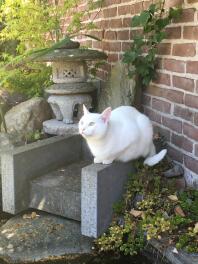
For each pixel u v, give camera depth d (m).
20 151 1.70
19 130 2.19
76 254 1.46
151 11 1.66
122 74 1.96
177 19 1.58
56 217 1.68
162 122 1.78
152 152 1.66
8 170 1.68
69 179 1.75
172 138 1.70
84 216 1.52
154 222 1.35
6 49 3.53
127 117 1.55
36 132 2.16
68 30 2.41
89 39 2.60
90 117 1.42
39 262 1.43
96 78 2.49
